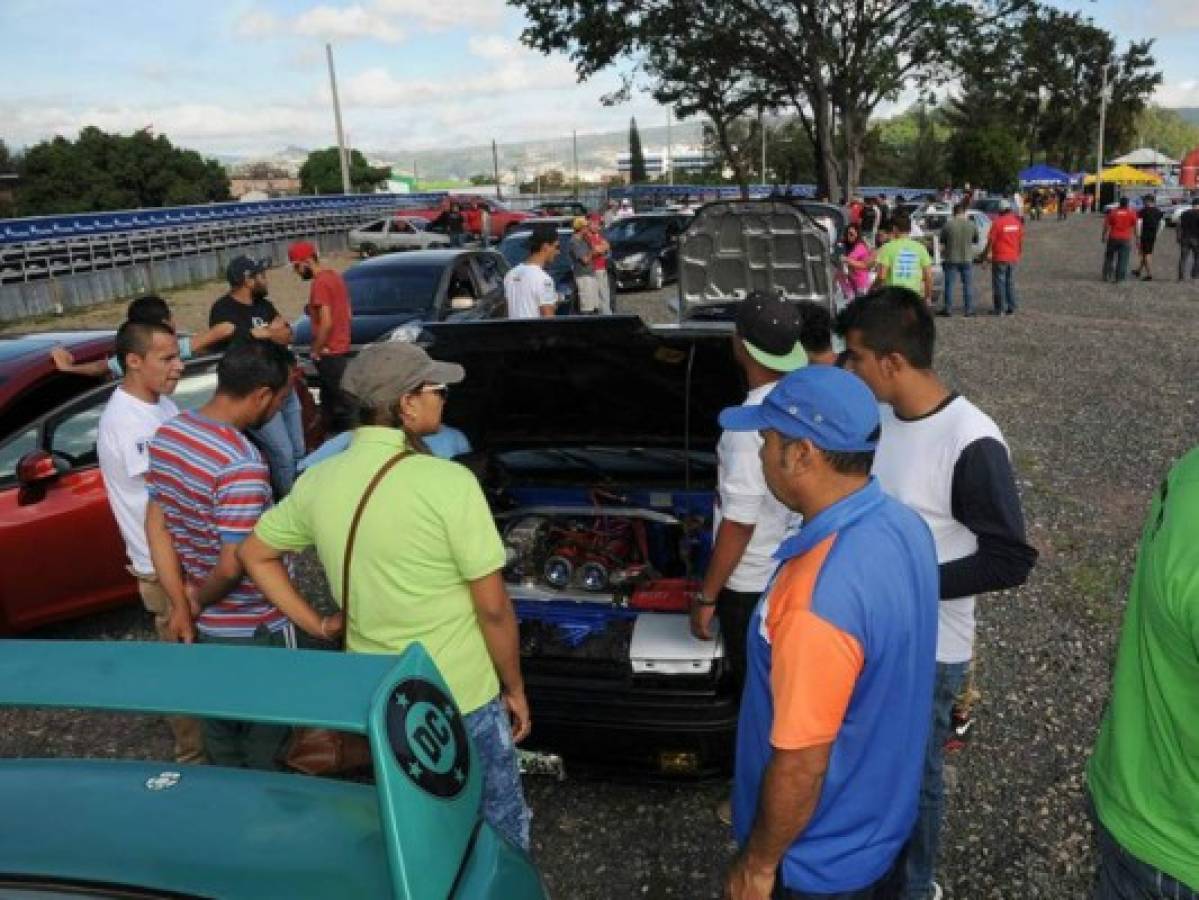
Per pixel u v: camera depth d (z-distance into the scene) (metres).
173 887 1.57
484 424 4.04
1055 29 27.34
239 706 1.56
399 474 2.31
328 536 2.34
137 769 1.94
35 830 1.73
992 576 2.38
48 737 4.06
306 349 8.24
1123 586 5.04
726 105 29.06
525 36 26.69
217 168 62.75
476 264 10.50
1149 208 18.53
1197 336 12.20
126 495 3.52
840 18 25.48
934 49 25.62
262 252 28.62
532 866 1.87
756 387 2.82
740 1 25.30
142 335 3.45
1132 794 1.69
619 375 3.68
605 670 3.12
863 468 1.76
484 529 2.33
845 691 1.64
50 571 4.68
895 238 11.09
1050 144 82.62
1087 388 9.63
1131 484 6.74
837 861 1.81
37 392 4.75
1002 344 12.06
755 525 2.75
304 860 1.63
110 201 57.00
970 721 3.83
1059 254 25.55
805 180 65.31
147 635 5.01
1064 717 3.86
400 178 103.25
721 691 3.03
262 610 3.08
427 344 3.55
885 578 1.68
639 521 3.57
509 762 2.57
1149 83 80.38
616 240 18.84
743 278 7.22
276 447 5.94
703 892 2.99
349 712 1.54
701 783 3.15
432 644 2.37
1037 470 7.09
